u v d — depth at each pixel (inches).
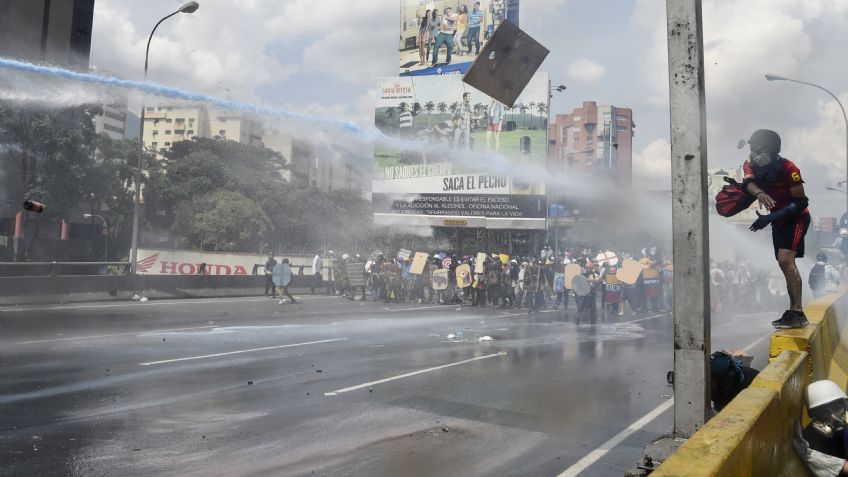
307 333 571.2
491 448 240.1
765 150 208.1
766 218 209.9
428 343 526.6
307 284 1212.5
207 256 1422.2
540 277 908.6
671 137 135.1
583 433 263.0
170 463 212.7
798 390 167.0
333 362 418.0
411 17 1657.2
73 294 795.4
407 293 1092.5
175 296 939.3
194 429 253.4
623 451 239.8
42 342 460.4
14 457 211.9
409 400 313.9
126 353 426.9
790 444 152.0
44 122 1300.4
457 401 314.5
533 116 1462.8
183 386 330.6
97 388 318.0
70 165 1376.7
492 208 1454.2
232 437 244.5
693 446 96.6
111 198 1793.8
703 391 133.2
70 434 240.2
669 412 301.6
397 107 1555.1
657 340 574.2
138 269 1387.8
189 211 2233.0
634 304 902.4
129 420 262.8
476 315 826.2
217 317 689.6
